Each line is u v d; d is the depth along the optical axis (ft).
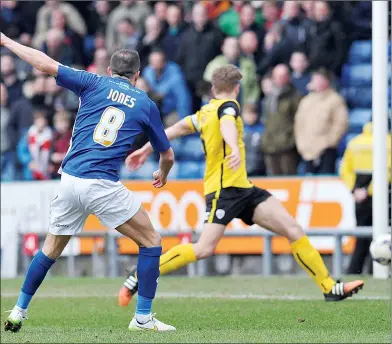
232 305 98.84
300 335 66.23
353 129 170.60
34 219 164.35
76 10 195.72
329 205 147.13
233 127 88.07
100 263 157.38
